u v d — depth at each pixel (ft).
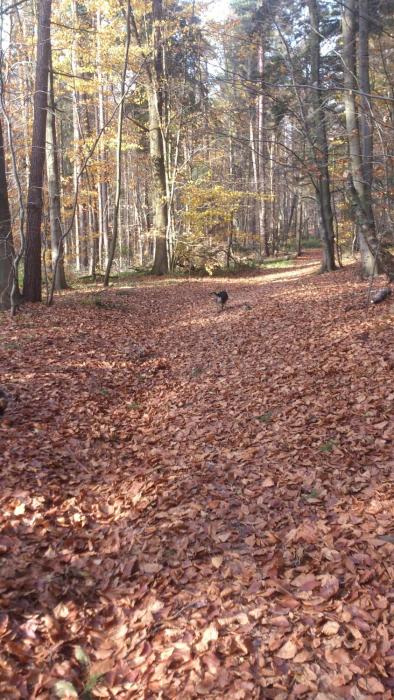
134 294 62.69
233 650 10.42
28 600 12.09
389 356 25.35
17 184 37.60
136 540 14.53
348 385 23.54
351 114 41.04
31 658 10.58
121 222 135.13
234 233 94.63
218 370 30.27
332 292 46.55
